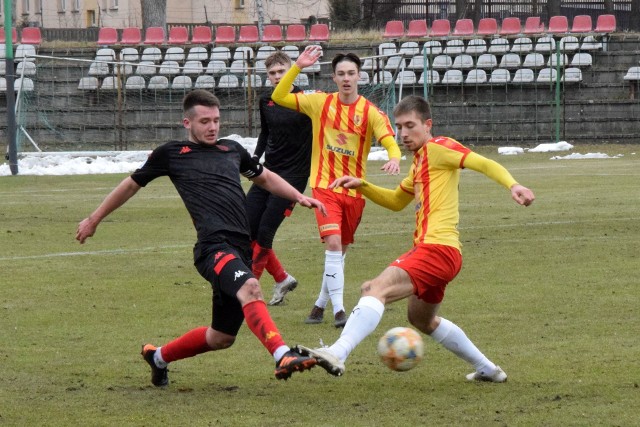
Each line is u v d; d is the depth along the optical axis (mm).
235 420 11938
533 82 81562
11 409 12555
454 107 81250
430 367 14773
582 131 79812
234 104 81375
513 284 21797
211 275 12617
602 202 38469
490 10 116688
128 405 12742
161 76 81438
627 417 11727
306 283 22922
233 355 15875
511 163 62750
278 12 135750
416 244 13273
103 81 82062
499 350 15695
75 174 59406
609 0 115375
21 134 72500
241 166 13672
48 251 27984
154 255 27188
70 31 110375
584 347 15742
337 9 122438
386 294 12703
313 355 11531
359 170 18875
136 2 136000
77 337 17266
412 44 87875
